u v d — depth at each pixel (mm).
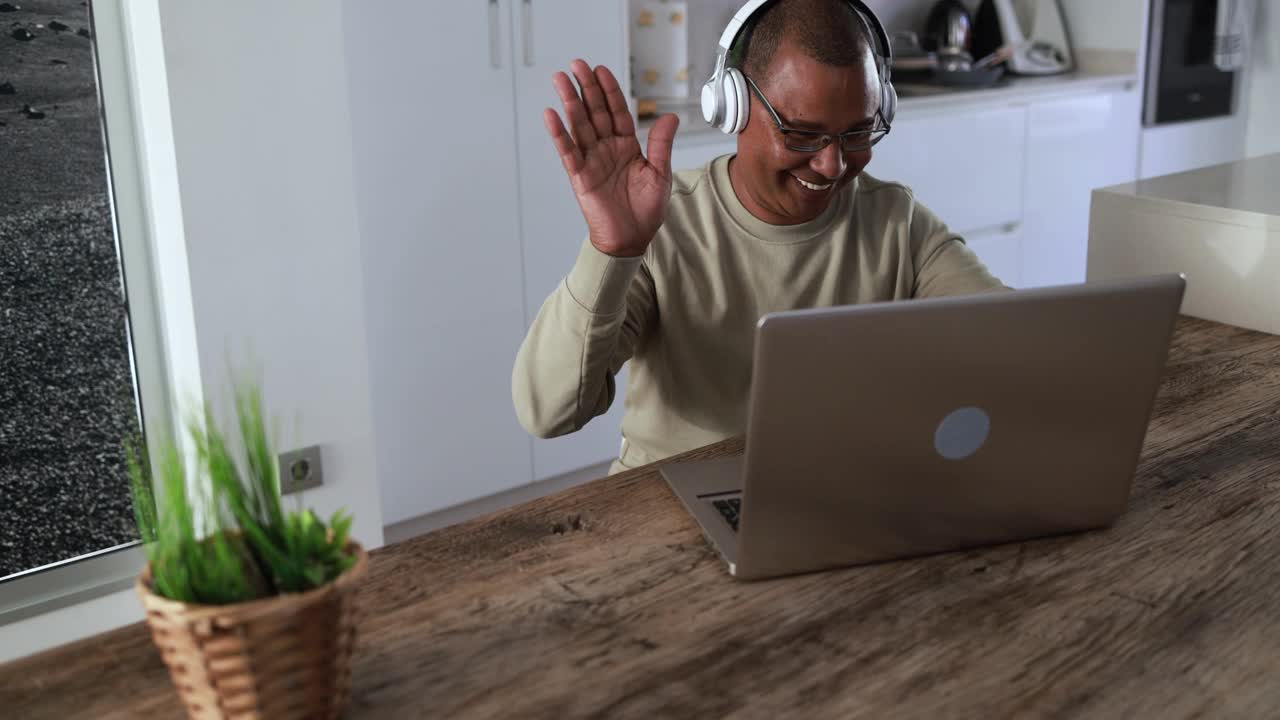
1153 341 1096
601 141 1341
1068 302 1053
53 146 2182
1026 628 1025
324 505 2436
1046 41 4613
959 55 4207
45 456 2291
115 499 2377
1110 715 899
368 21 2627
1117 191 2184
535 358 1441
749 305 1647
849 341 1003
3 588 2260
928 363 1035
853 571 1130
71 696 923
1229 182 2240
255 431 868
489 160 2887
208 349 2238
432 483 2965
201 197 2178
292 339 2336
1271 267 1916
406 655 983
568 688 938
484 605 1065
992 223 4145
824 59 1411
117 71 2191
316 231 2326
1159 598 1075
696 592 1091
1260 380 1683
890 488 1094
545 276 3057
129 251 2275
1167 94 4660
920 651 990
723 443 1457
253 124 2209
